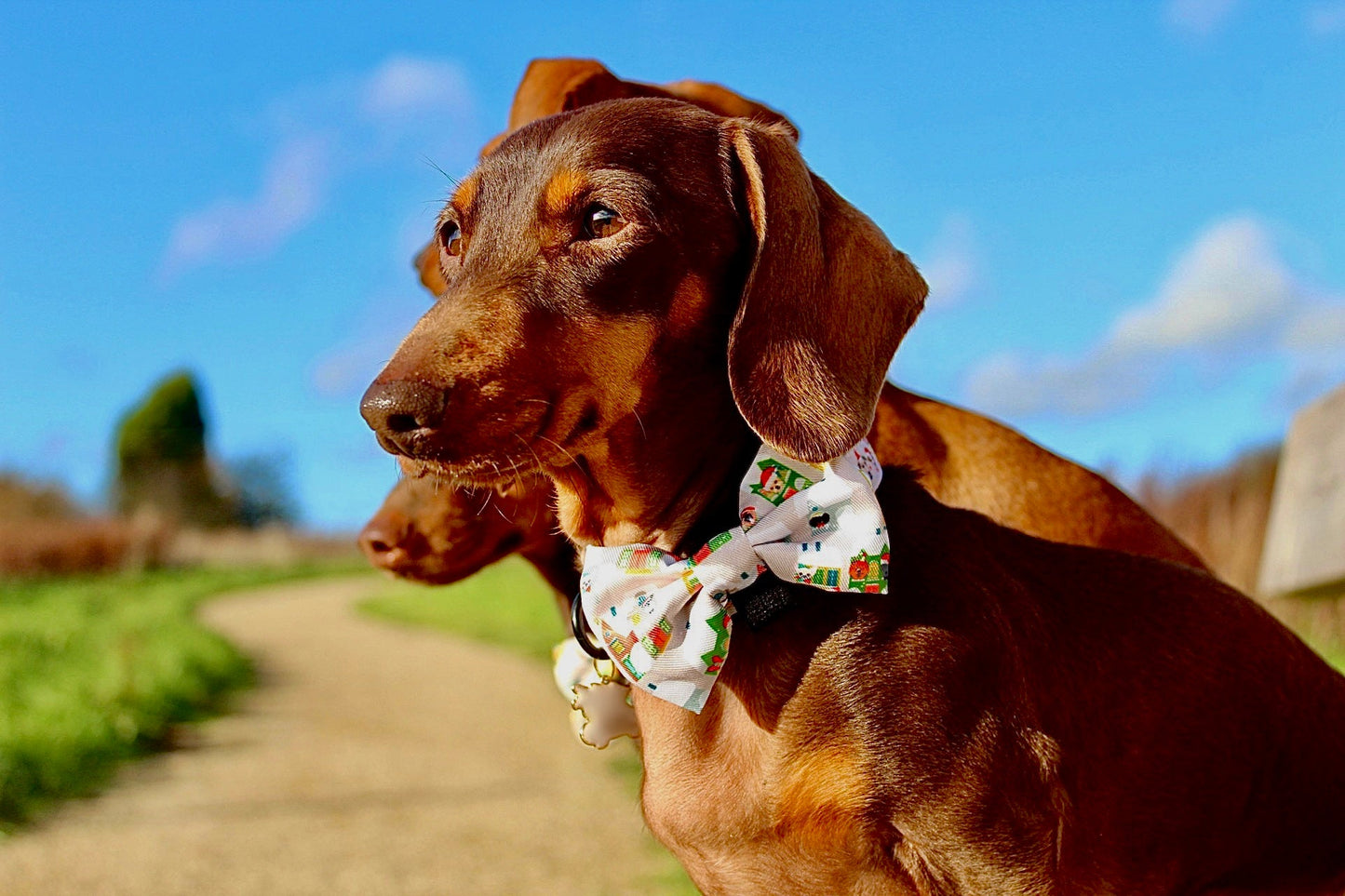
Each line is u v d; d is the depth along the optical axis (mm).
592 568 518
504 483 488
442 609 4121
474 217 513
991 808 472
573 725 638
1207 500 1891
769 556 488
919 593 491
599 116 514
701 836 504
